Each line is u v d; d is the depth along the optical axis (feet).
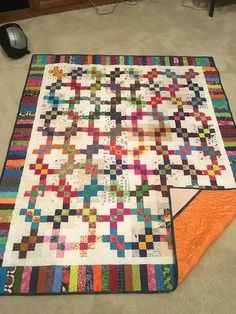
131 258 4.33
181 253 4.34
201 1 8.46
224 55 7.21
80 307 3.94
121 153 5.39
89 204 4.79
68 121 5.78
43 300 3.98
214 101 6.24
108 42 7.40
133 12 8.24
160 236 4.52
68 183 4.99
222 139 5.65
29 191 4.89
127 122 5.82
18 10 7.93
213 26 7.91
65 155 5.32
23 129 5.63
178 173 5.17
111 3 8.46
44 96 6.15
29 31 7.59
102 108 6.02
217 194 4.93
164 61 6.98
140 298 4.03
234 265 4.32
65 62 6.84
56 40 7.39
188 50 7.29
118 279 4.16
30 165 5.17
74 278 4.14
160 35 7.64
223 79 6.70
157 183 5.04
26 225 4.56
